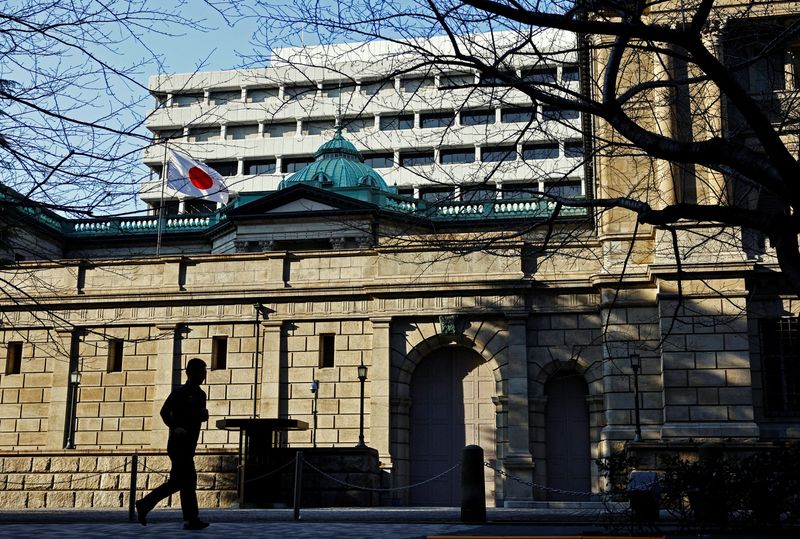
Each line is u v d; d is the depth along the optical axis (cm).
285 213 5084
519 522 2145
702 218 1609
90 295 4497
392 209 5069
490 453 4175
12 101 1588
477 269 4216
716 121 3238
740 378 3631
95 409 4438
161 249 5719
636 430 3634
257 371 4334
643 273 3922
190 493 1700
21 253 4906
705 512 1684
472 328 4203
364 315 4294
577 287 4119
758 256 3706
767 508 1667
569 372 4181
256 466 3312
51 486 3647
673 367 3684
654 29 1402
